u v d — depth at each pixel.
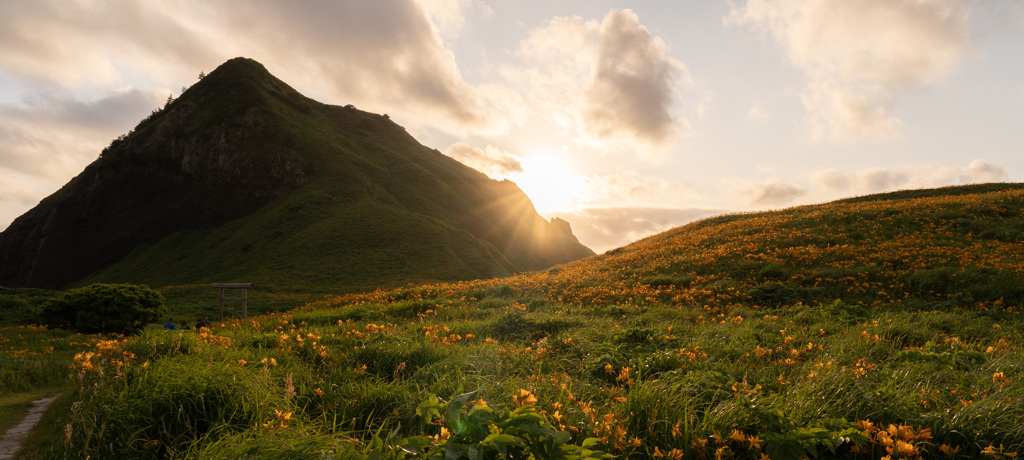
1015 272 15.32
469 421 2.86
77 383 7.12
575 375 5.74
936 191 36.19
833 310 12.38
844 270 17.45
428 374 5.73
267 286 79.00
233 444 3.40
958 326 10.45
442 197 139.12
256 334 9.84
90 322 20.56
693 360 6.04
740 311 13.43
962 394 4.48
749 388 4.57
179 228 121.69
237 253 102.19
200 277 94.25
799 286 16.78
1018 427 3.51
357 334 8.30
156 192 129.75
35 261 129.25
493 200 154.00
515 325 10.82
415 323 11.88
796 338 8.47
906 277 16.42
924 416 3.75
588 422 3.78
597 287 18.97
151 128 143.38
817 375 4.76
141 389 4.61
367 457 2.73
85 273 121.62
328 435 3.70
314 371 6.28
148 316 22.42
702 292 16.42
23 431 5.32
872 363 6.07
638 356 6.37
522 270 119.19
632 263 24.09
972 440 3.51
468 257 98.69
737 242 23.89
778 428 3.64
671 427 3.80
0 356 9.82
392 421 4.43
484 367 6.04
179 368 5.07
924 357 6.50
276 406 4.46
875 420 3.85
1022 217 21.78
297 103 158.00
